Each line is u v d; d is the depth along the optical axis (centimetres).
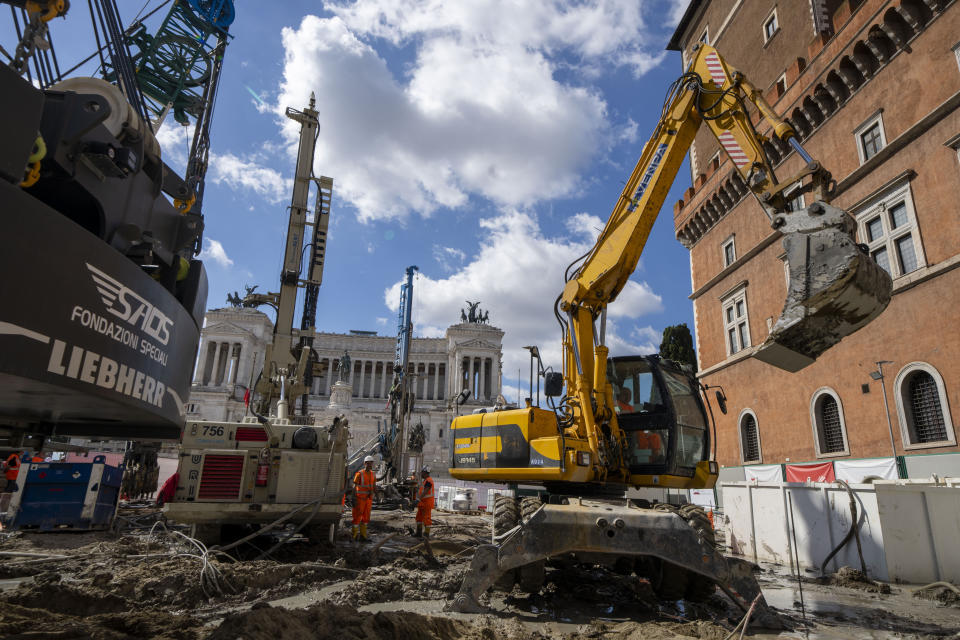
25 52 210
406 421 2995
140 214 235
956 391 1480
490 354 8906
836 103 2012
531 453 872
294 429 1037
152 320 200
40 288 147
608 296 962
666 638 555
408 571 823
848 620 697
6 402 203
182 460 957
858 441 1808
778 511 1209
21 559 811
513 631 564
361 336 9925
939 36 1606
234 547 999
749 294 2517
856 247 627
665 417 922
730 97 891
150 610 584
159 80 1644
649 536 658
